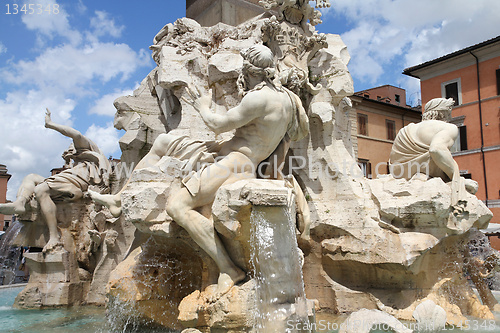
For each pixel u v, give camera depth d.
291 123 6.25
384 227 7.33
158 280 6.27
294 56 7.71
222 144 6.24
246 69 5.91
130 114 8.66
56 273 8.22
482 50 25.75
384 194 7.57
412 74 29.67
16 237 8.62
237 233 5.29
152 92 9.10
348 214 7.43
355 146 11.22
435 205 6.99
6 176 26.88
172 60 7.85
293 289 5.38
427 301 6.24
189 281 6.39
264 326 5.11
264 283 5.24
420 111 32.09
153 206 5.59
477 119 26.31
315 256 7.73
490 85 25.77
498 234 16.52
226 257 5.43
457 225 7.09
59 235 8.48
